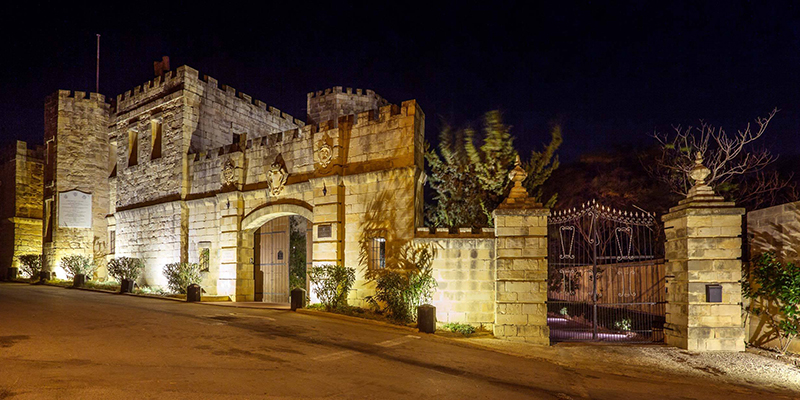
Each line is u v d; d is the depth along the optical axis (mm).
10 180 35469
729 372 11414
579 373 10898
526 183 23594
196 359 9508
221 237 21938
